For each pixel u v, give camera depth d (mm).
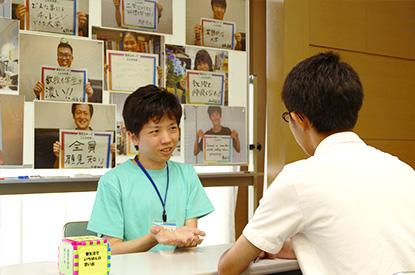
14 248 2023
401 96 2820
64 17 2061
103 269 903
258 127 2539
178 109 1479
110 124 2150
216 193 2461
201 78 2373
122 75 2186
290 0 2398
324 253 954
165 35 2291
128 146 2189
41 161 2008
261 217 997
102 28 2145
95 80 2125
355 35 2629
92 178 2068
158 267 978
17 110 1960
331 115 1018
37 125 2000
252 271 1017
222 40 2438
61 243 938
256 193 2488
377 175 967
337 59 1059
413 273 753
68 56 2068
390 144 2758
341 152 1002
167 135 1459
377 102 2711
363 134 2648
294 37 2404
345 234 918
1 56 1923
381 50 2734
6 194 1930
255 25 2543
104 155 2133
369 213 923
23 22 1980
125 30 2197
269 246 978
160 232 1200
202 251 1154
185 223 1560
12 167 1952
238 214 2504
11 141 1948
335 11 2555
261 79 2551
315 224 952
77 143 2078
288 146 2359
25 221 2041
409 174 1004
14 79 1953
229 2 2461
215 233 2455
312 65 1044
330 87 1005
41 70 2014
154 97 1447
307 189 954
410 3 2846
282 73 2391
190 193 1606
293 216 962
